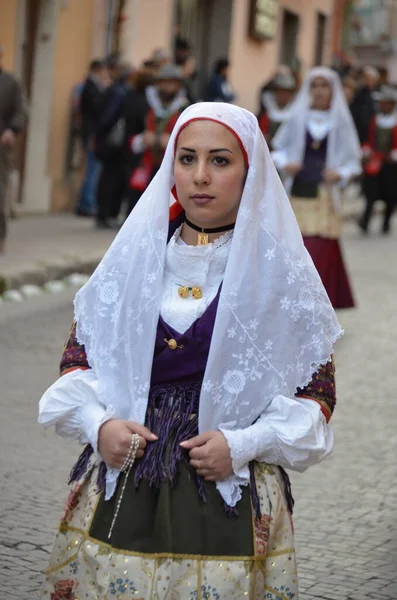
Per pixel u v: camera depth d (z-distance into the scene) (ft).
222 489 11.64
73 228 57.00
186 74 67.41
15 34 57.06
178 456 11.64
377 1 158.20
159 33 73.97
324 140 36.86
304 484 21.66
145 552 11.46
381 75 160.15
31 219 59.31
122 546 11.49
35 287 41.68
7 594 15.84
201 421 11.72
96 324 12.22
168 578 11.40
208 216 11.99
